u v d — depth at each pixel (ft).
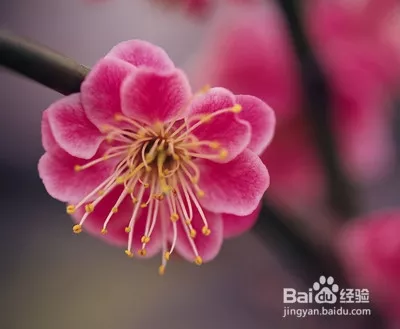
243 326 1.07
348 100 0.75
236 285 1.11
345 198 0.71
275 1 0.70
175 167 0.55
